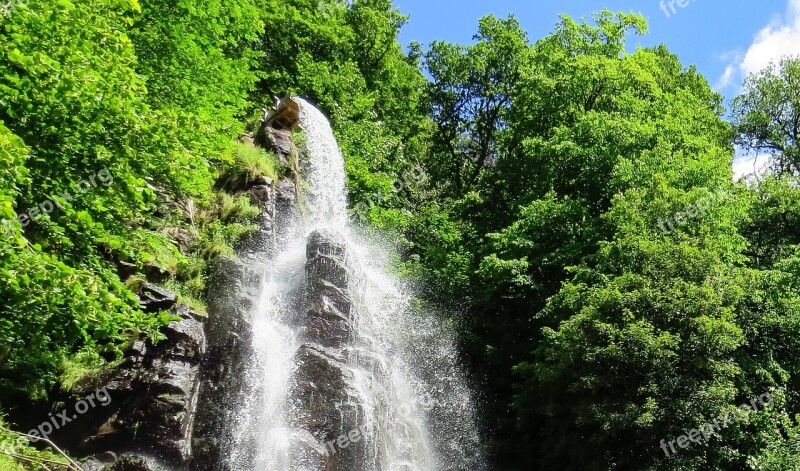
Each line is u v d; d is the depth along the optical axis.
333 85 31.11
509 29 35.84
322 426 14.22
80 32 9.23
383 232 25.97
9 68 8.98
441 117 37.06
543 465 18.02
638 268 17.27
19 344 9.61
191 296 15.08
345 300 17.08
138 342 13.10
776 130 35.31
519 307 23.77
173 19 15.53
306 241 19.39
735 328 14.84
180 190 12.96
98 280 8.55
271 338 15.84
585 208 22.41
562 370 16.22
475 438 20.00
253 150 21.75
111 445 12.12
